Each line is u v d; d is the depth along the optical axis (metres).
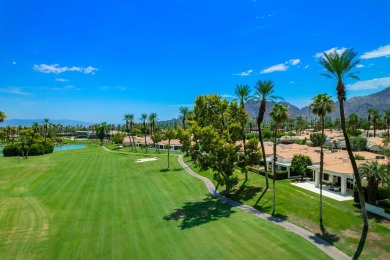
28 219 35.19
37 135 128.50
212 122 50.41
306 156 54.59
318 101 34.16
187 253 25.41
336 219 32.12
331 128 194.50
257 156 45.31
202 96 50.22
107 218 35.44
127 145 150.25
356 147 92.12
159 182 56.22
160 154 104.62
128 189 51.06
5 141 182.38
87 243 28.20
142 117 133.00
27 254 26.09
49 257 25.50
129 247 27.09
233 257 24.38
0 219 35.25
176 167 72.19
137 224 33.16
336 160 56.72
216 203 40.75
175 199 43.75
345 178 43.06
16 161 92.25
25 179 61.22
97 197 45.62
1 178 62.66
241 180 52.94
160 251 26.03
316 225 30.86
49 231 31.34
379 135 143.62
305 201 38.56
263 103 42.88
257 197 41.78
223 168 43.91
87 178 61.84
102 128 178.62
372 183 35.78
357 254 24.53
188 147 44.06
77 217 35.91
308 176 55.41
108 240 28.81
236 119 47.69
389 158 40.00
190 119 54.84
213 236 28.81
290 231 29.48
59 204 41.69
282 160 60.50
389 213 32.69
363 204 30.02
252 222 32.31
